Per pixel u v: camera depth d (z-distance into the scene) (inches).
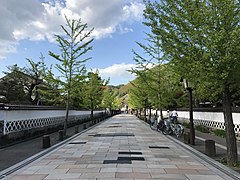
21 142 521.3
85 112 1413.6
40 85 941.8
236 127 555.8
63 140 556.4
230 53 267.4
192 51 293.0
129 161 330.3
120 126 1027.3
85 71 709.3
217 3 275.3
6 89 929.5
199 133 703.7
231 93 310.8
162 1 328.8
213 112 719.7
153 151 411.8
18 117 540.4
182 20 297.0
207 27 274.8
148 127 965.8
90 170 281.1
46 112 737.0
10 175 266.2
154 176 255.3
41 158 358.6
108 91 1849.2
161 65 725.9
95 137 625.9
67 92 693.3
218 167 291.9
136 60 733.3
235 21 282.4
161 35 315.0
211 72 274.5
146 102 1150.3
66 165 309.6
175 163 319.6
